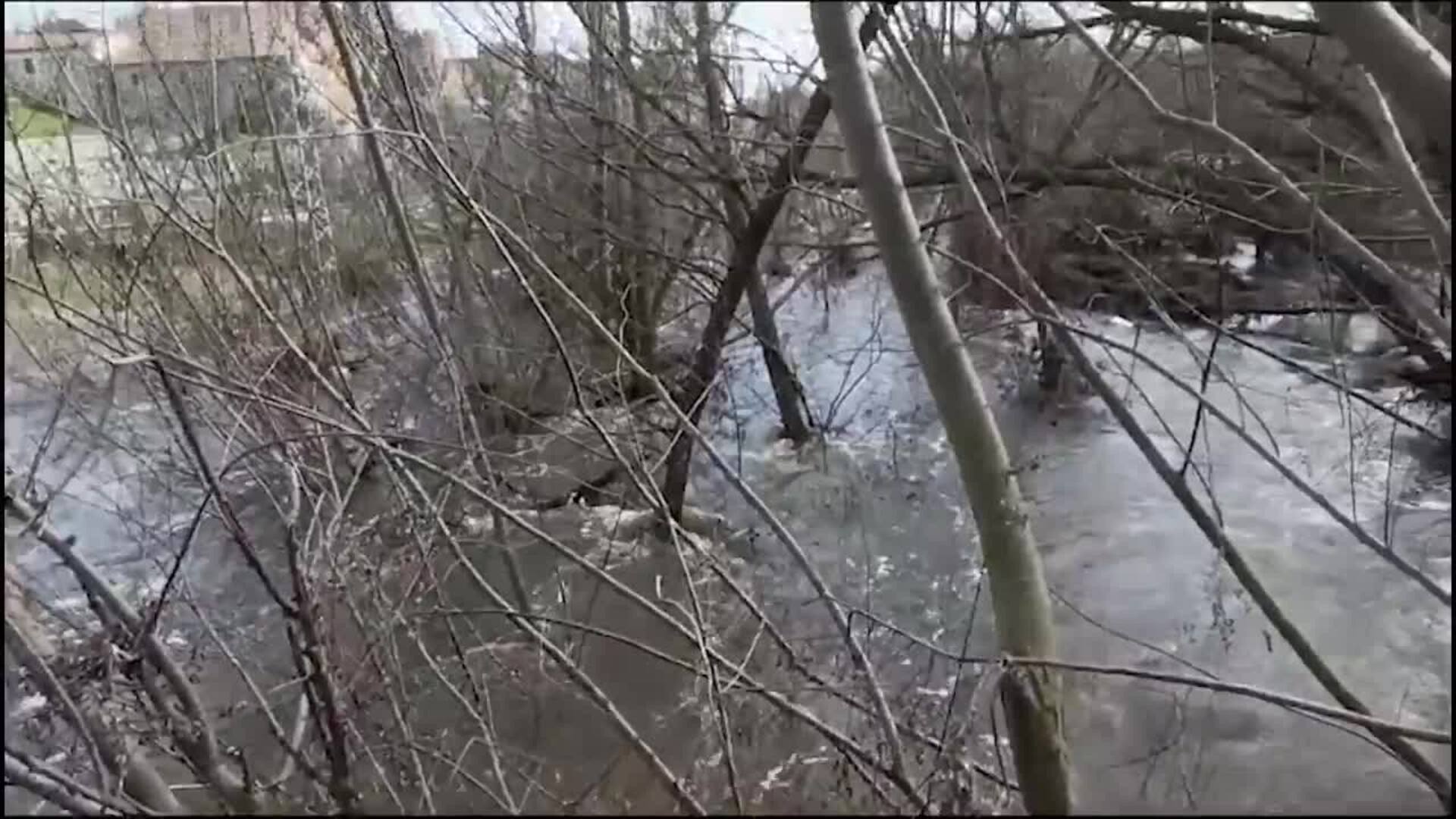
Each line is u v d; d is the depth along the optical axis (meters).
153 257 5.18
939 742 3.06
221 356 4.64
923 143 5.17
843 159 7.09
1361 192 4.93
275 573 4.61
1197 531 5.86
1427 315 3.10
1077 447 6.92
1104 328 7.26
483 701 3.62
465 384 5.53
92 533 4.92
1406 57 2.23
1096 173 5.73
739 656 4.73
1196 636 4.83
